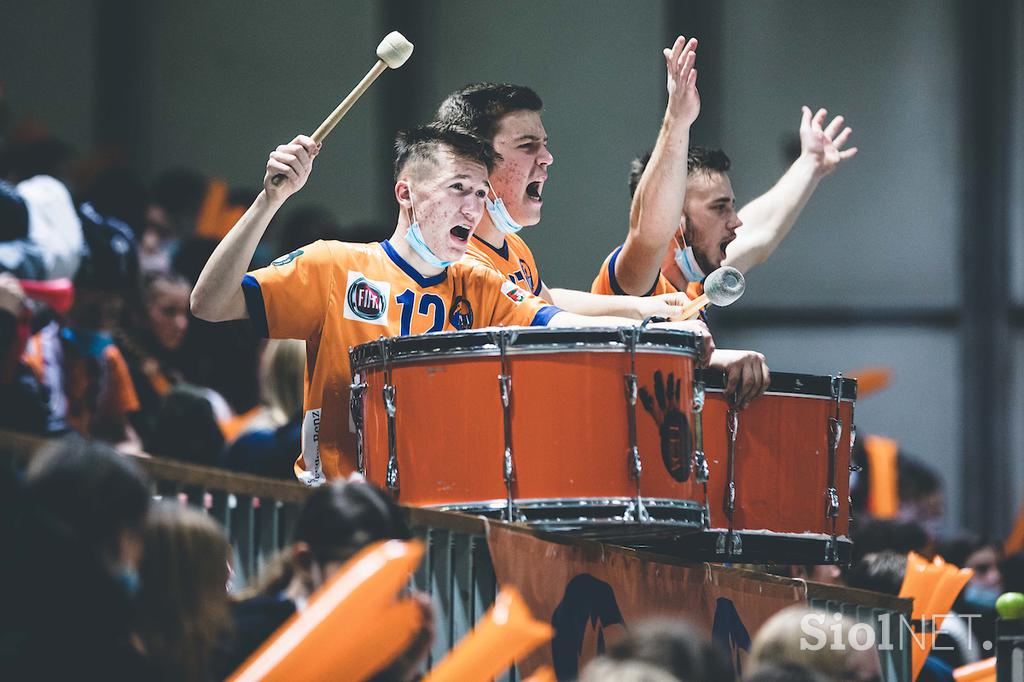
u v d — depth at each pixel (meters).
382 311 12.55
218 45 30.62
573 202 31.12
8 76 29.86
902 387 31.98
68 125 29.94
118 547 8.21
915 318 32.06
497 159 14.20
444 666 8.48
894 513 24.59
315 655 7.84
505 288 12.94
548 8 31.52
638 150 31.22
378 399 11.67
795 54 32.06
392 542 8.09
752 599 14.14
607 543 12.48
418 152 12.72
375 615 7.88
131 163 30.16
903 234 32.12
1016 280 32.00
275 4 30.78
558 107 31.39
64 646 7.75
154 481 9.89
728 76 31.95
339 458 12.38
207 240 21.52
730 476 12.76
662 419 11.45
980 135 32.06
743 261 17.73
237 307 12.20
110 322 15.80
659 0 31.55
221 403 18.64
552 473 11.20
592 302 14.97
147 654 8.36
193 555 8.52
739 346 32.16
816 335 32.06
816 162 18.28
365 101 30.72
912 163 32.19
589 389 11.28
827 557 13.24
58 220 14.59
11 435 8.80
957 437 31.91
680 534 11.86
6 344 12.45
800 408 13.16
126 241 16.00
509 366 11.30
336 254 12.57
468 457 11.28
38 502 8.05
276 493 10.47
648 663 8.59
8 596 7.80
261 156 30.56
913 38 32.16
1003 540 31.38
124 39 30.28
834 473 13.33
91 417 15.55
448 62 31.30
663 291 15.93
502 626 8.36
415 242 12.66
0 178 17.58
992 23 32.06
